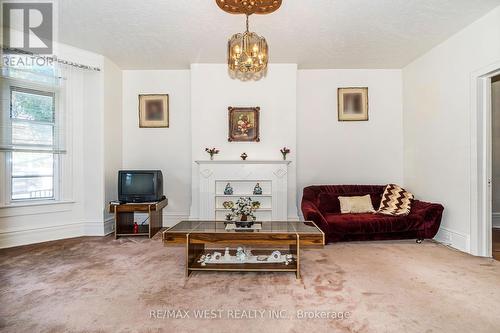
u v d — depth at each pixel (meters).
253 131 4.63
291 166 4.62
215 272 2.82
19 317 1.99
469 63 3.37
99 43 3.88
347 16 3.18
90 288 2.44
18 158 3.79
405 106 4.75
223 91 4.65
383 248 3.56
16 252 3.44
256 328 1.87
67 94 4.16
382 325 1.89
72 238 4.09
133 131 4.90
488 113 3.28
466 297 2.27
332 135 4.91
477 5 2.95
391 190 4.22
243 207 3.05
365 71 4.87
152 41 3.82
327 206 4.24
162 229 4.65
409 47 4.00
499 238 4.11
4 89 3.63
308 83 4.90
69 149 4.19
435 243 3.78
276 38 3.71
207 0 2.88
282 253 3.21
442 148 3.86
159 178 4.38
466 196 3.43
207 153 4.66
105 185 4.32
